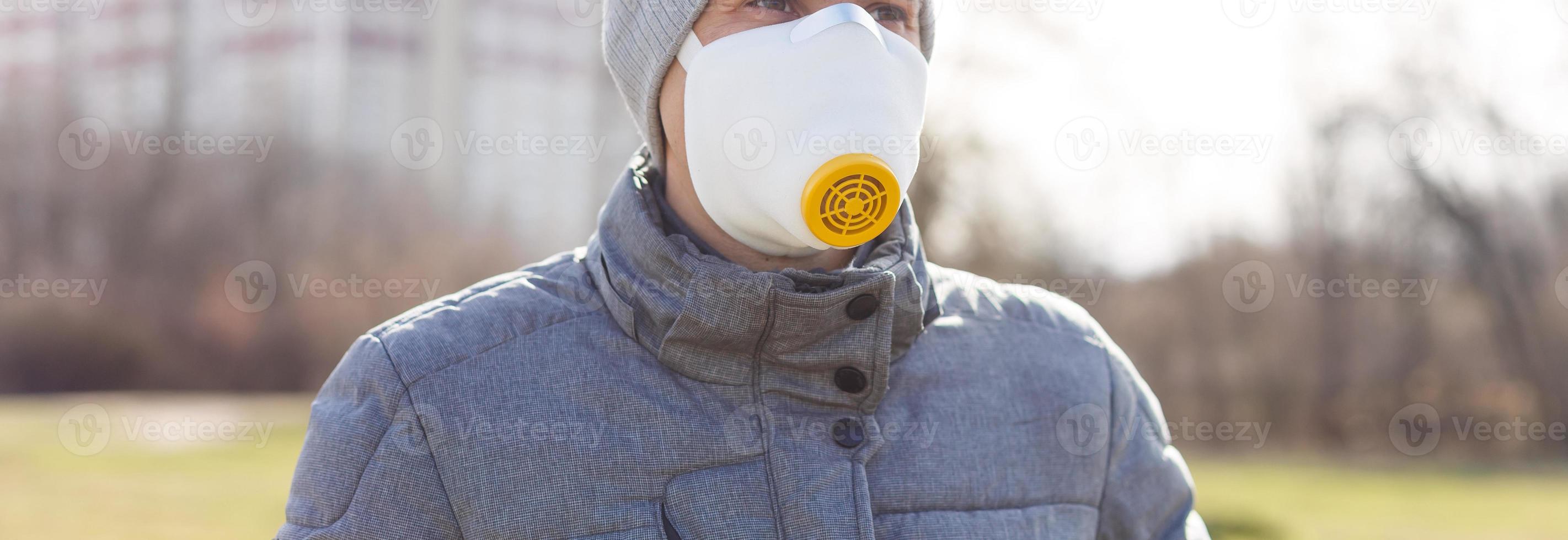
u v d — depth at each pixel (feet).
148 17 59.00
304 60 59.36
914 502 3.51
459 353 3.44
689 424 3.39
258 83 59.00
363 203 56.75
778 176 3.34
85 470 25.18
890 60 3.44
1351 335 52.54
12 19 58.29
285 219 55.36
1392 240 52.49
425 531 3.27
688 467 3.35
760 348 3.47
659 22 3.64
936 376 3.75
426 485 3.30
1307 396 51.39
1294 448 50.44
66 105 57.77
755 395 3.49
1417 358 52.42
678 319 3.37
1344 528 25.02
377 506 3.27
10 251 55.62
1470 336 53.21
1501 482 36.42
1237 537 23.53
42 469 25.12
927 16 4.14
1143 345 51.21
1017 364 3.90
